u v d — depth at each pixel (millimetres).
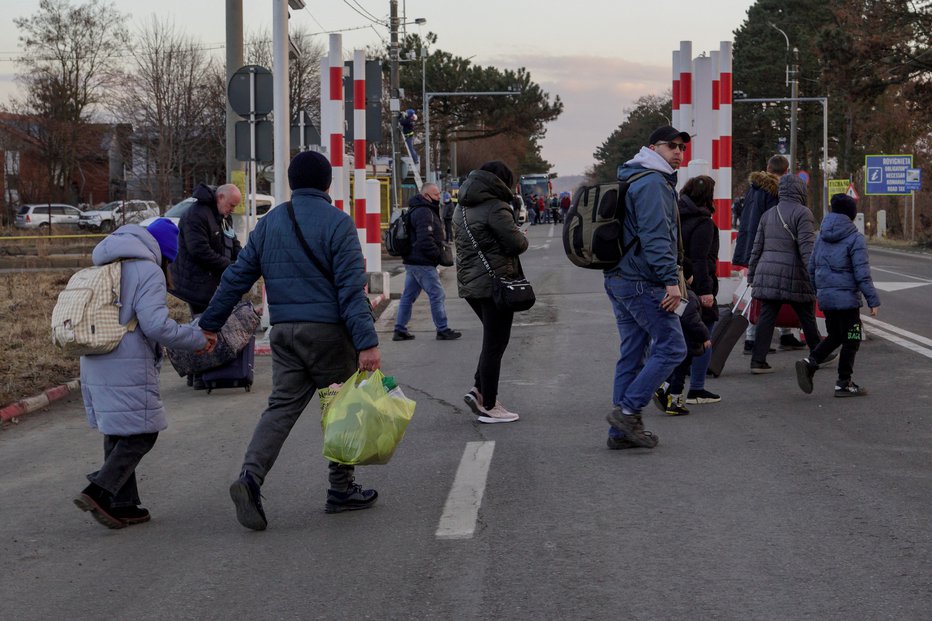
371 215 18656
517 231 7645
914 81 41656
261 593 4516
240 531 5500
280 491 6289
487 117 59969
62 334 5293
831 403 8539
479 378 8039
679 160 6824
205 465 7117
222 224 9906
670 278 6625
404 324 13297
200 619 4246
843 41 41625
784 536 5039
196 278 9648
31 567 5059
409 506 5785
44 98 55531
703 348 8156
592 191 6887
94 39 56250
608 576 4527
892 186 44094
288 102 13328
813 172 71438
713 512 5477
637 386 6863
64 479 6984
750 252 10641
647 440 6910
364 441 5469
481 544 5043
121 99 52844
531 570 4641
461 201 7773
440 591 4422
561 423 7957
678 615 4059
